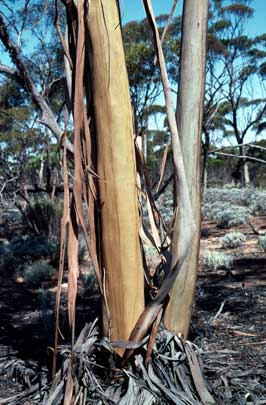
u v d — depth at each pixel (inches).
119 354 106.4
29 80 166.6
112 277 104.3
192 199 110.4
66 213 97.5
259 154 1304.1
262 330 161.9
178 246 105.3
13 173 493.0
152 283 111.4
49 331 166.4
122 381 106.9
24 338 168.7
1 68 172.9
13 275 346.3
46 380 115.1
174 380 107.0
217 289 246.1
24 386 119.6
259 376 118.5
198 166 110.7
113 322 106.0
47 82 343.3
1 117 513.3
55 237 506.0
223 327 166.4
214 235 535.8
